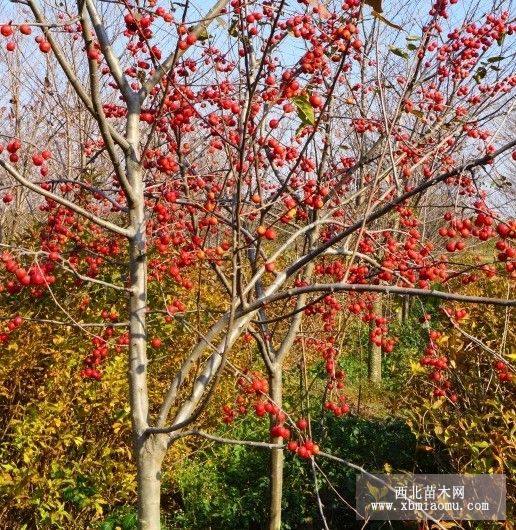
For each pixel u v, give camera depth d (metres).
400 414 6.32
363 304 3.93
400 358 10.48
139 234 2.64
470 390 4.47
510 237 2.42
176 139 2.97
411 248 3.07
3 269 4.86
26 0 2.15
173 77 2.55
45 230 3.75
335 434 6.11
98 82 2.29
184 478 5.69
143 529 2.39
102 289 5.16
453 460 4.33
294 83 2.62
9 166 2.18
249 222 3.92
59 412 4.31
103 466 4.63
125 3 2.51
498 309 5.02
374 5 2.59
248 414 6.48
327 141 3.87
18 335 4.51
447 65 4.21
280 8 2.07
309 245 3.98
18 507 4.32
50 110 6.76
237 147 2.74
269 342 4.17
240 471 6.09
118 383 4.54
